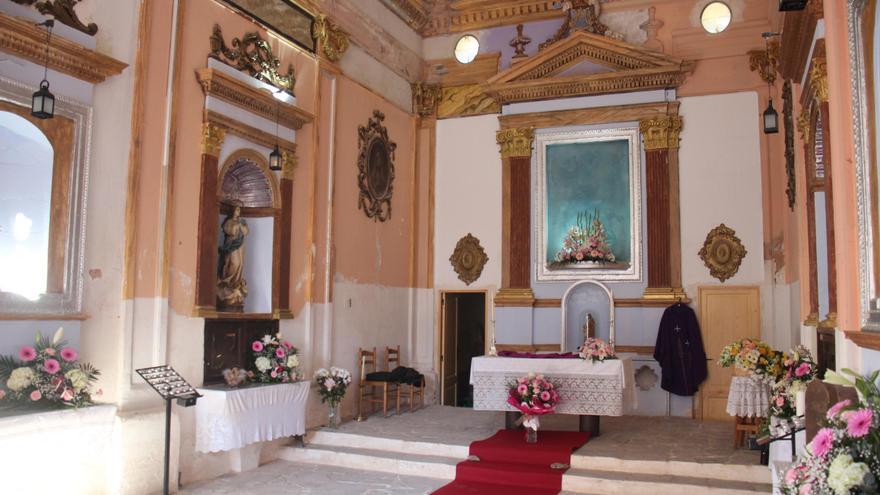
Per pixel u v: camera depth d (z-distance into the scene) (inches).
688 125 472.4
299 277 391.2
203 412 303.1
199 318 316.5
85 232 266.5
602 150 491.5
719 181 462.3
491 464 326.3
